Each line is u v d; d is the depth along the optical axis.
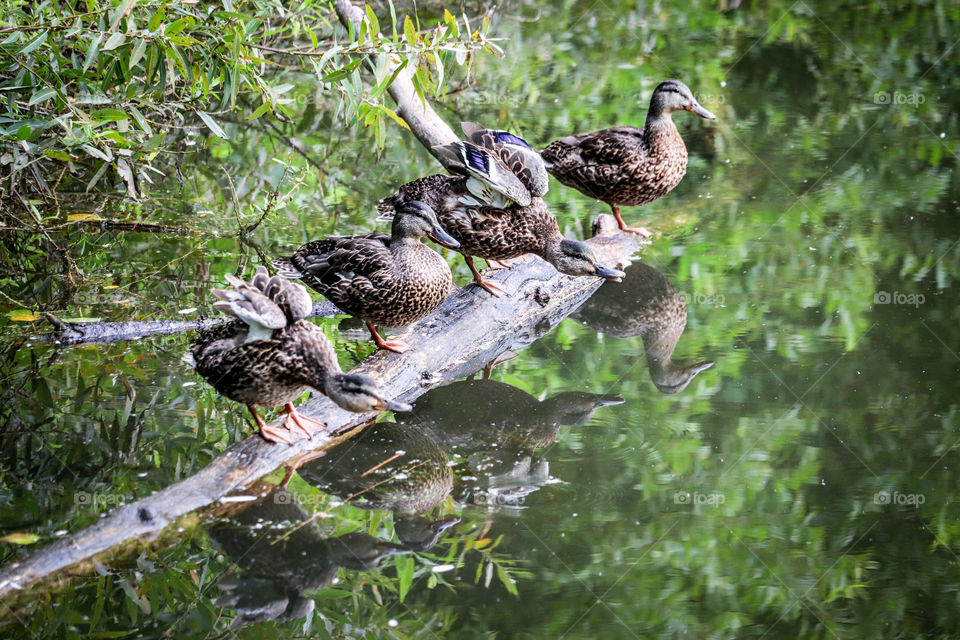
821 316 10.86
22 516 7.44
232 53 9.44
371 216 13.37
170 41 9.05
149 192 13.93
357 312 9.64
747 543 7.48
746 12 21.28
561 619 6.73
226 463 7.96
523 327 11.13
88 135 9.36
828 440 8.76
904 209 13.22
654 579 7.10
